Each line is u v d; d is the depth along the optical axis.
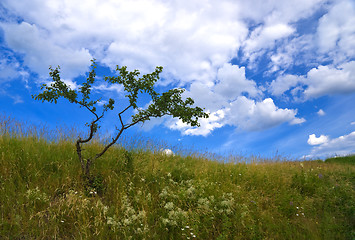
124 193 5.55
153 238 4.37
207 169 8.40
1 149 6.40
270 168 9.33
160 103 5.87
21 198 4.88
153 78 6.04
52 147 7.39
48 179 5.77
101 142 8.46
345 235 5.04
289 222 5.53
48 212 4.76
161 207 5.32
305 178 8.12
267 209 6.07
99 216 4.67
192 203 5.59
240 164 9.66
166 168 7.76
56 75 5.96
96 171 6.57
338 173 9.42
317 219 5.74
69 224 4.57
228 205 5.32
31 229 4.29
